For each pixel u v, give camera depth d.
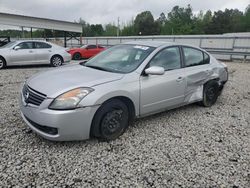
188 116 4.68
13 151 3.06
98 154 3.10
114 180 2.60
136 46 4.35
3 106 4.77
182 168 2.88
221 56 19.31
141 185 2.54
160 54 4.07
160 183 2.59
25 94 3.30
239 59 18.97
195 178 2.70
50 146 3.22
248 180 2.71
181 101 4.45
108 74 3.55
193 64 4.71
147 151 3.24
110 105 3.30
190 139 3.66
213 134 3.89
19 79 7.89
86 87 3.11
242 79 9.27
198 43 22.06
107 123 3.34
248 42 19.20
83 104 3.00
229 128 4.17
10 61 10.25
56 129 2.96
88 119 3.08
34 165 2.79
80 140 3.29
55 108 2.92
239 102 5.88
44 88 3.11
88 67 4.05
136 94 3.57
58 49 11.59
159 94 3.93
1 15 19.22
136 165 2.89
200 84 4.84
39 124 3.00
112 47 4.77
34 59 10.80
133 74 3.62
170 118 4.52
